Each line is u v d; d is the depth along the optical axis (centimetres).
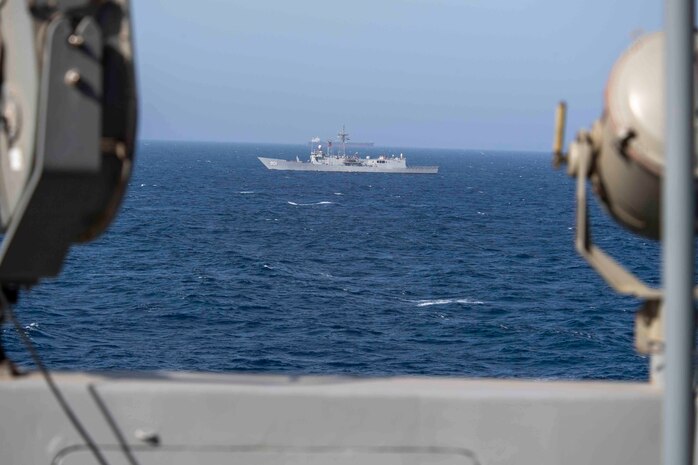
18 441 462
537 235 9425
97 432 462
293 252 7581
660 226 491
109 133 435
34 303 4950
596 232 9544
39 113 412
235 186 15638
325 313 5097
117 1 434
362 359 4203
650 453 472
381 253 7700
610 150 476
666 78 337
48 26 416
